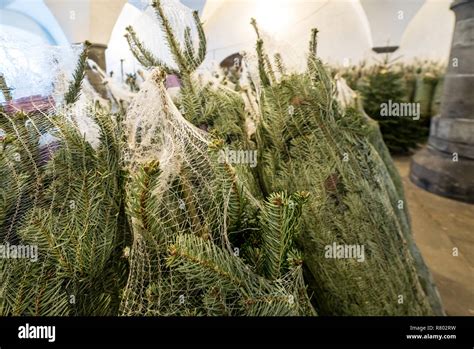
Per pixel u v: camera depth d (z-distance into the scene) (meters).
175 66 0.72
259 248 0.48
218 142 0.43
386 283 0.61
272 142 0.65
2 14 1.60
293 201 0.46
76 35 1.79
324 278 0.61
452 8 1.82
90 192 0.47
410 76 3.01
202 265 0.38
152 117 0.47
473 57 1.72
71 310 0.44
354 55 3.00
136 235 0.41
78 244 0.44
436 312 0.89
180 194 0.44
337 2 1.91
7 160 0.42
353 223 0.60
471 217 1.46
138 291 0.43
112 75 1.24
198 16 0.74
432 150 1.94
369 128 1.03
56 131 0.48
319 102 0.64
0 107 0.47
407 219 1.24
